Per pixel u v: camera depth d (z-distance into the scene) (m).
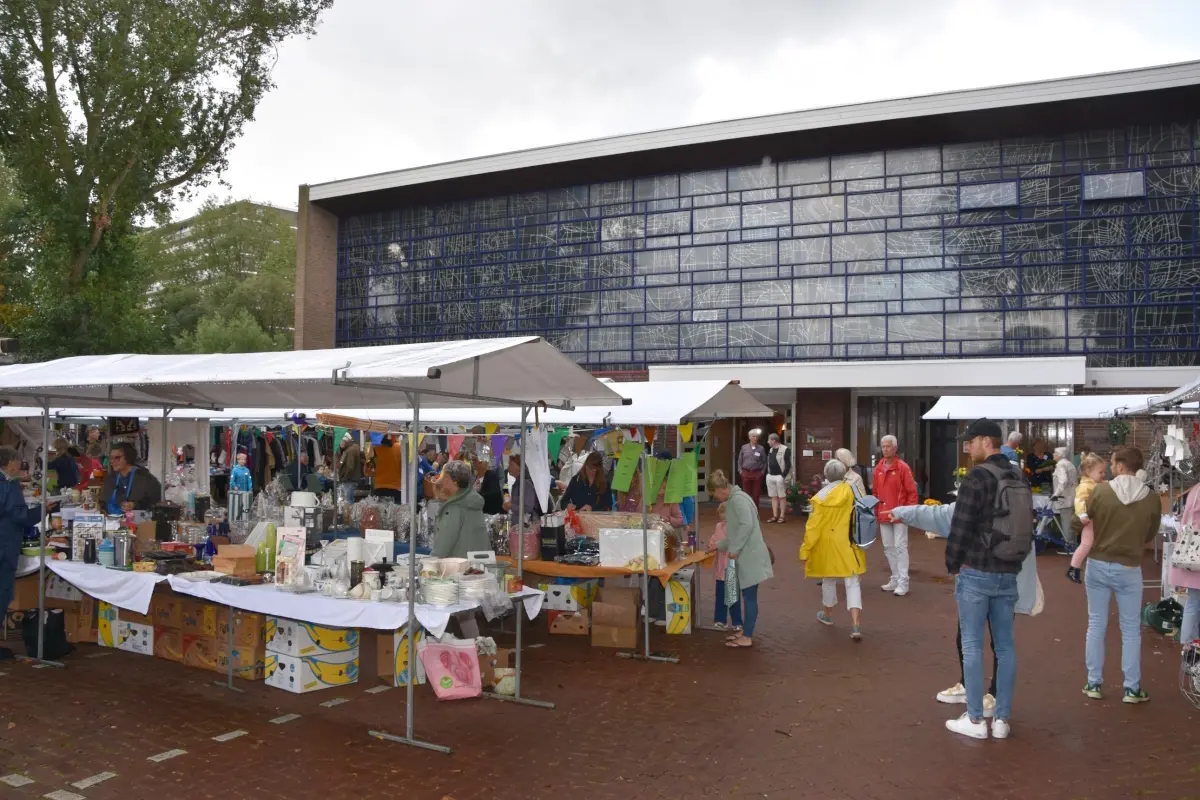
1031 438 17.36
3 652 7.07
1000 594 5.28
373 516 8.27
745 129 18.41
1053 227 17.16
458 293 22.67
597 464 9.88
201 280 47.19
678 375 19.36
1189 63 15.27
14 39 19.23
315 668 6.29
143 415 11.88
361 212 24.02
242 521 7.27
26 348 21.56
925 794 4.57
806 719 5.75
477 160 21.06
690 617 8.20
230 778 4.75
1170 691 6.28
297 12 22.16
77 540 7.11
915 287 18.05
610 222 20.88
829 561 7.98
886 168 18.34
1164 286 16.48
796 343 18.92
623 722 5.69
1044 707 5.95
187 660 6.92
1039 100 16.19
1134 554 5.96
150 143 20.97
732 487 7.81
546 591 8.23
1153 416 12.13
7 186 28.27
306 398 7.61
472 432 11.73
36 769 4.86
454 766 4.93
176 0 20.78
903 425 19.75
